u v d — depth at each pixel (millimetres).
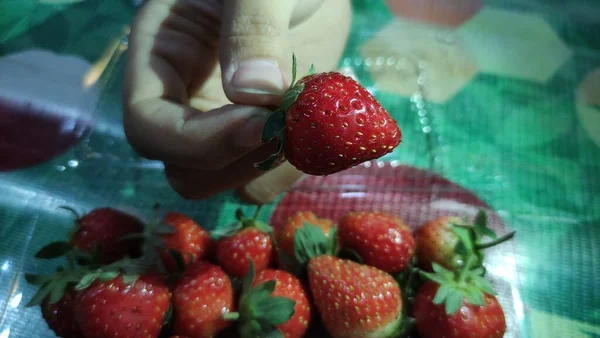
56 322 160
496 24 298
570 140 245
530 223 212
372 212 183
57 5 286
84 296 148
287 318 148
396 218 186
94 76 257
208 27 201
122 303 146
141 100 162
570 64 279
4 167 221
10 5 284
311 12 211
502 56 284
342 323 159
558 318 184
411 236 181
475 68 280
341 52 259
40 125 236
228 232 181
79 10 284
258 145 138
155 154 155
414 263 182
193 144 142
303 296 165
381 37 294
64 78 254
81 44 269
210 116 139
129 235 170
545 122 254
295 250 172
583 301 189
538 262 200
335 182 226
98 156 230
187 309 156
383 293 159
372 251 173
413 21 302
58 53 263
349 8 275
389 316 159
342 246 180
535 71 277
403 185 225
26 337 170
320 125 117
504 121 254
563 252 203
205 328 157
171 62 188
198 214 214
